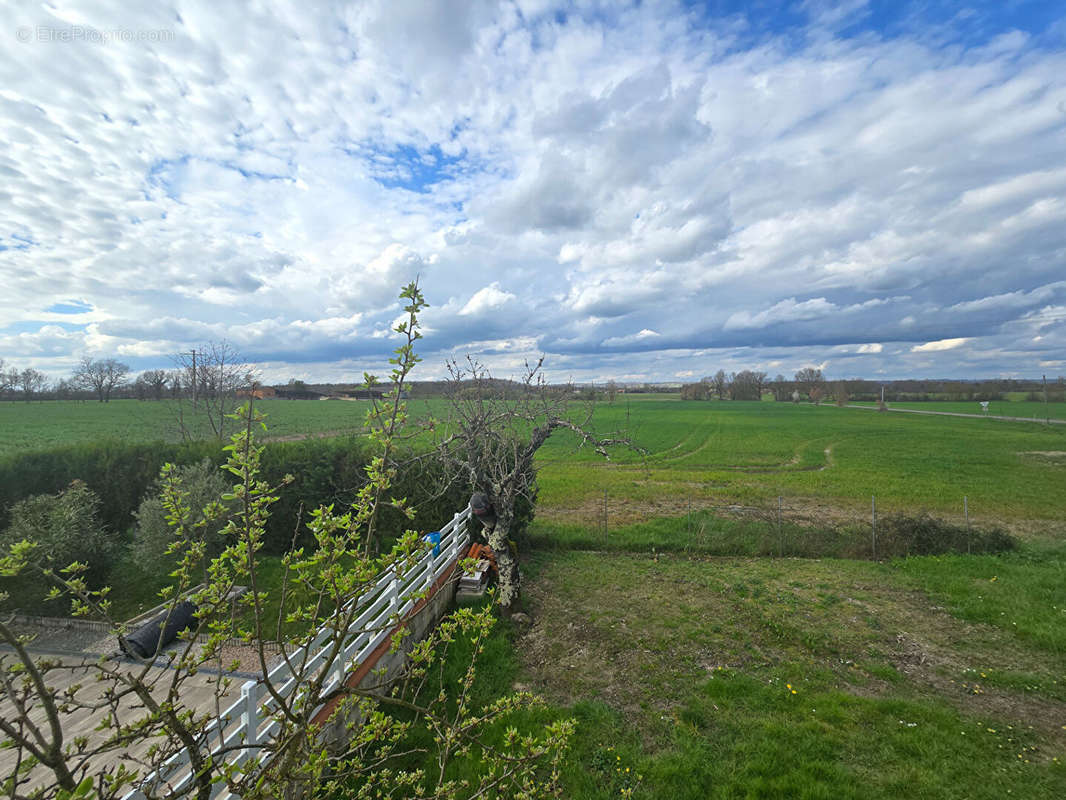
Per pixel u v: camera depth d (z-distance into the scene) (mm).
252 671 8492
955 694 8109
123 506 15352
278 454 15555
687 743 6922
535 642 9820
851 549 14844
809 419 67312
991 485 25188
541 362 11695
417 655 4223
